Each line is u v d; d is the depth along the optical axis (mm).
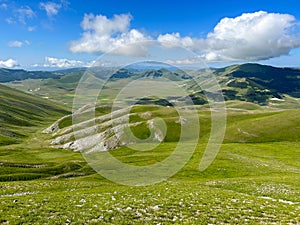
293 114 148000
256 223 21766
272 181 48406
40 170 84125
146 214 23188
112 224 20500
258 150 97750
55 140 139875
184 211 24516
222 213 24156
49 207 24297
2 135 156000
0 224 19719
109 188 40969
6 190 39125
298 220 22875
